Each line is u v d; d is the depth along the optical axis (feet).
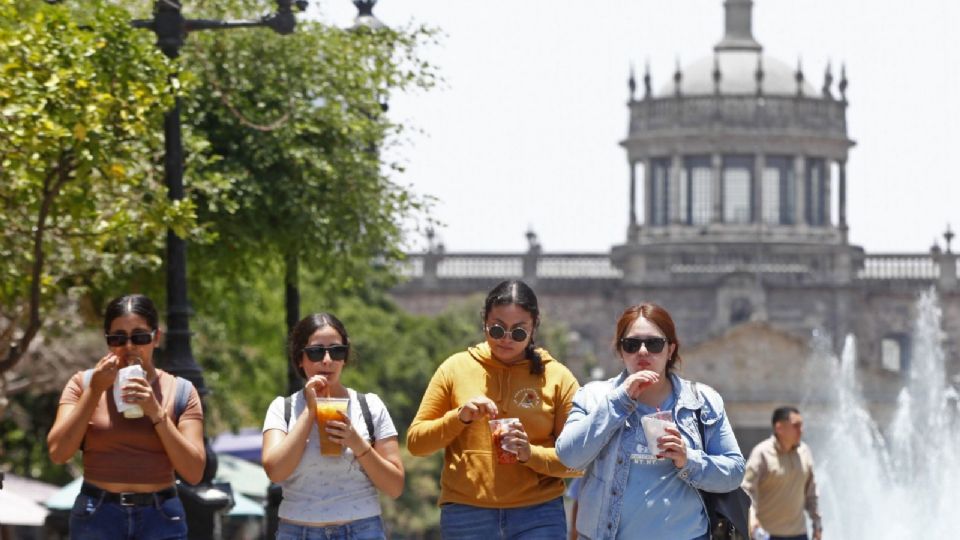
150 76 173.47
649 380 102.06
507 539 110.63
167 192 173.58
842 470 512.22
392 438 113.80
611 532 103.09
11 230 188.65
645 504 102.89
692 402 104.78
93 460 115.75
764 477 169.27
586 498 104.37
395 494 111.96
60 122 167.73
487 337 111.96
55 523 250.37
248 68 240.73
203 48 238.89
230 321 410.31
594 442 102.27
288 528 111.75
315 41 243.81
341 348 113.09
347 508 111.75
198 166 229.66
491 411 106.83
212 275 258.57
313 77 244.22
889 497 383.45
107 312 117.60
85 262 217.77
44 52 168.86
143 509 115.75
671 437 101.65
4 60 167.94
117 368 112.98
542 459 107.86
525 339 111.04
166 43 174.29
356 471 112.16
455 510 111.24
